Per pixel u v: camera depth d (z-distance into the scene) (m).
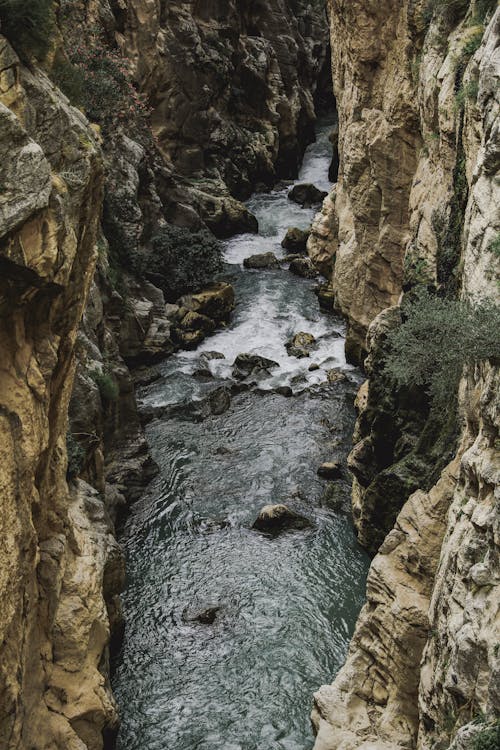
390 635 17.12
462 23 24.83
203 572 23.77
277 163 57.25
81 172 14.31
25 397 13.24
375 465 23.97
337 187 39.19
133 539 25.09
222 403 31.75
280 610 22.36
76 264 14.88
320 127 66.56
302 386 33.16
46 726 15.31
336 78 36.09
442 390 18.22
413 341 16.84
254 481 27.55
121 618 20.91
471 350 14.40
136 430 27.78
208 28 50.75
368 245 32.75
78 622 16.84
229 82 52.38
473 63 20.28
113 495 25.38
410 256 26.16
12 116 11.52
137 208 37.47
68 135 14.14
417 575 17.45
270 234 47.62
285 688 20.02
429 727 14.57
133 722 19.23
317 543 24.69
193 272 38.16
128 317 33.53
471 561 13.57
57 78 15.48
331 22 35.62
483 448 14.60
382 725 16.77
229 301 38.28
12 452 12.91
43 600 15.91
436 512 17.58
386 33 30.22
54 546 16.41
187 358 35.16
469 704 12.48
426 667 15.15
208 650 21.16
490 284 15.78
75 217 14.05
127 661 20.86
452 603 13.80
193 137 48.69
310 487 27.19
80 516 19.75
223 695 19.88
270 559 24.16
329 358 34.94
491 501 13.52
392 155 30.30
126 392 27.45
